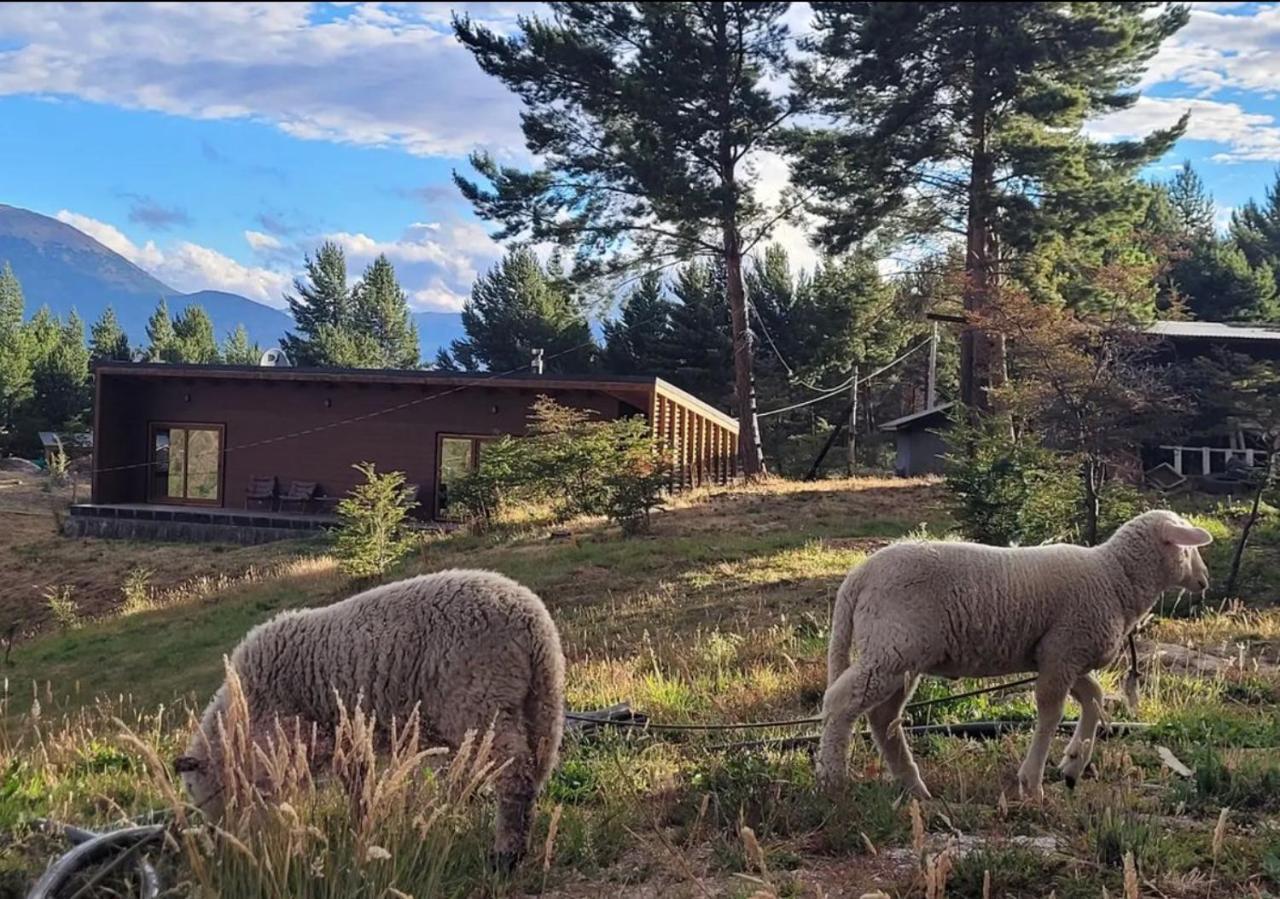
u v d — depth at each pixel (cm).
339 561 1778
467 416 2614
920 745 659
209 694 1211
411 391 2653
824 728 543
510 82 1973
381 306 8694
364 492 1800
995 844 446
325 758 491
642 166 2044
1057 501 1309
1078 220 1593
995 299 1667
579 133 2261
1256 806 508
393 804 424
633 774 595
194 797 481
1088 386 1431
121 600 2139
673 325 4981
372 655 480
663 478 1895
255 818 410
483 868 441
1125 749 597
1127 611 556
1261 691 785
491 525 2061
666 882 438
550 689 491
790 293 4819
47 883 398
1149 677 802
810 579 1378
